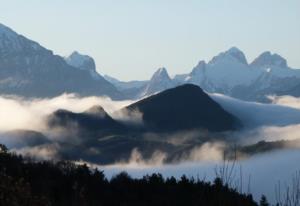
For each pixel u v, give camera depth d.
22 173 142.88
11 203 63.97
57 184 169.75
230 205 76.62
